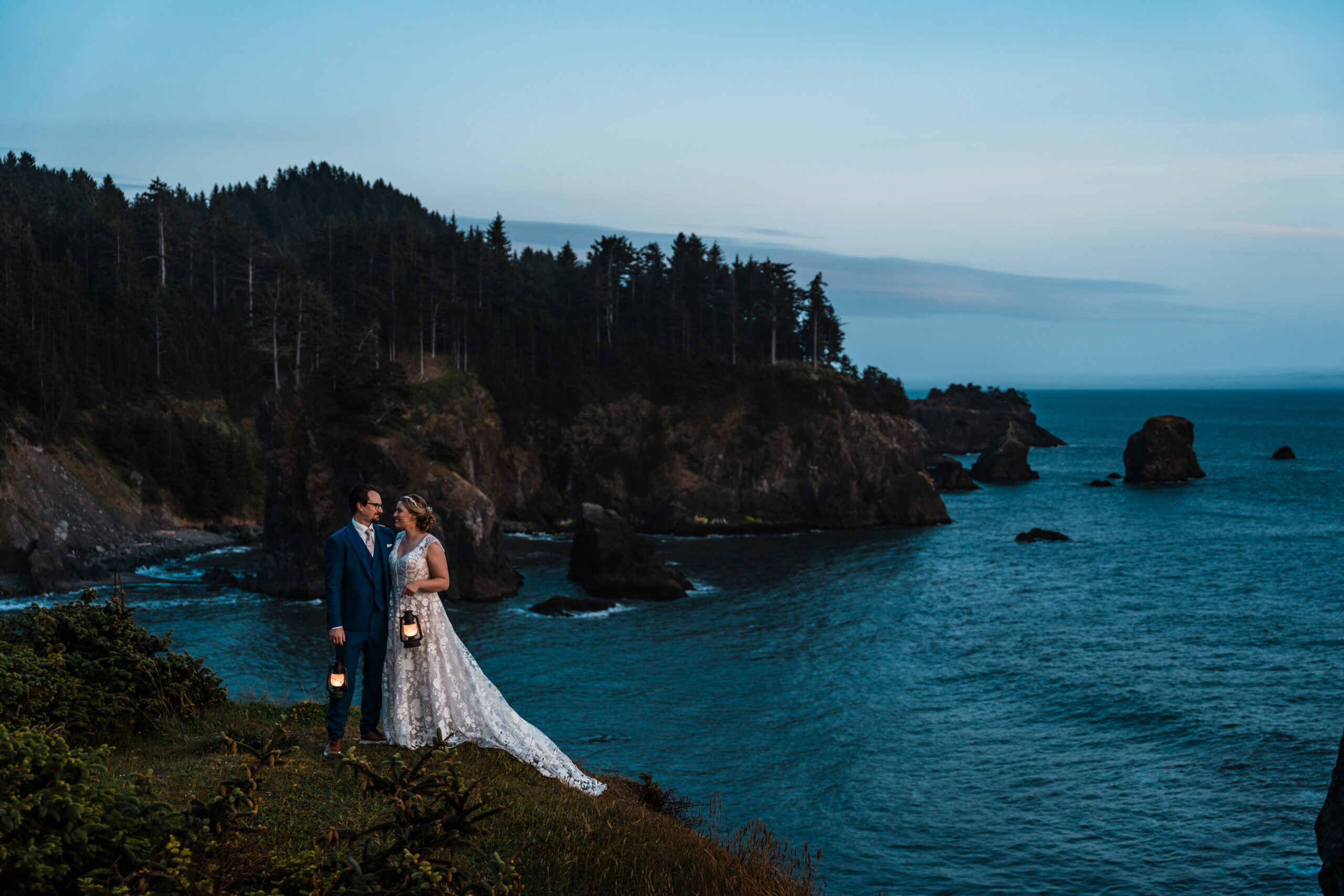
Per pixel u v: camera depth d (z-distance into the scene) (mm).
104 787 5016
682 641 54344
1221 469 160125
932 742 37156
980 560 81312
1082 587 69000
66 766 4820
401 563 8500
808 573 76688
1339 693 41750
